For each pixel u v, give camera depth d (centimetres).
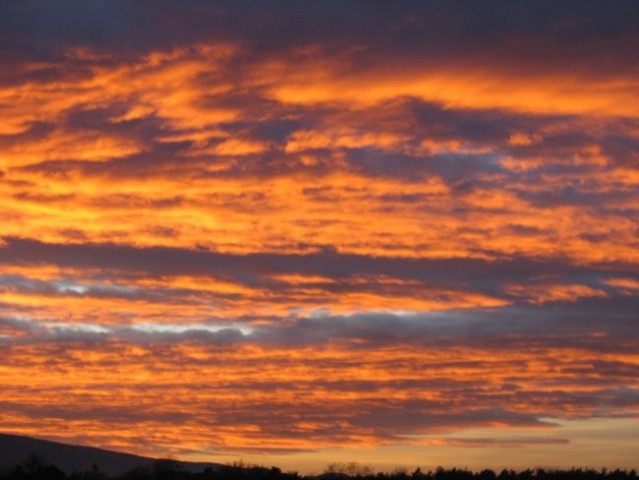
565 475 5738
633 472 5778
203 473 5675
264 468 5756
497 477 5778
